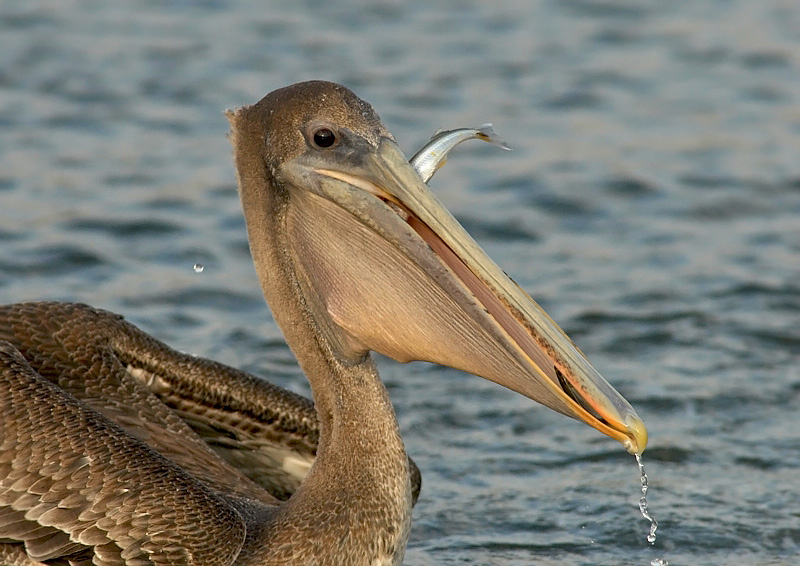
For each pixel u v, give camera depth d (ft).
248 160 29.86
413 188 28.53
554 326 27.96
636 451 27.22
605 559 36.11
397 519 29.66
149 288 52.60
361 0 97.45
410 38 89.35
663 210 63.62
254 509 30.83
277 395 34.86
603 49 88.48
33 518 28.48
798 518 38.14
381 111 75.05
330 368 29.89
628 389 46.09
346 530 29.19
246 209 30.07
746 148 71.92
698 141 72.74
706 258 57.93
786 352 49.26
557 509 38.78
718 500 39.19
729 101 79.46
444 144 29.94
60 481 28.55
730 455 41.93
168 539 28.30
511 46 88.53
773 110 78.13
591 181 66.54
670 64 85.66
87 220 58.49
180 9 92.73
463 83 80.74
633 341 49.80
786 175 68.13
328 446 29.94
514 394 46.42
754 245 59.62
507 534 37.37
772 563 35.96
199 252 56.44
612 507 38.81
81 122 71.20
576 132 73.82
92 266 54.08
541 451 42.47
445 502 39.11
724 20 94.27
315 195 29.14
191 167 66.13
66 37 84.79
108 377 33.42
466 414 44.75
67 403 29.84
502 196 64.49
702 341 49.88
